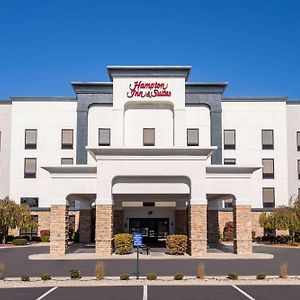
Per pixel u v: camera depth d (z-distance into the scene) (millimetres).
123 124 37656
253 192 48781
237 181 31297
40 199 48438
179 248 30750
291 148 51031
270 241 44625
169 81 38000
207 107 46844
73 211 46812
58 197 31047
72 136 48812
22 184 48656
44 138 48969
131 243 31375
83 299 15602
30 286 18578
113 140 37375
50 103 49344
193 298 15750
